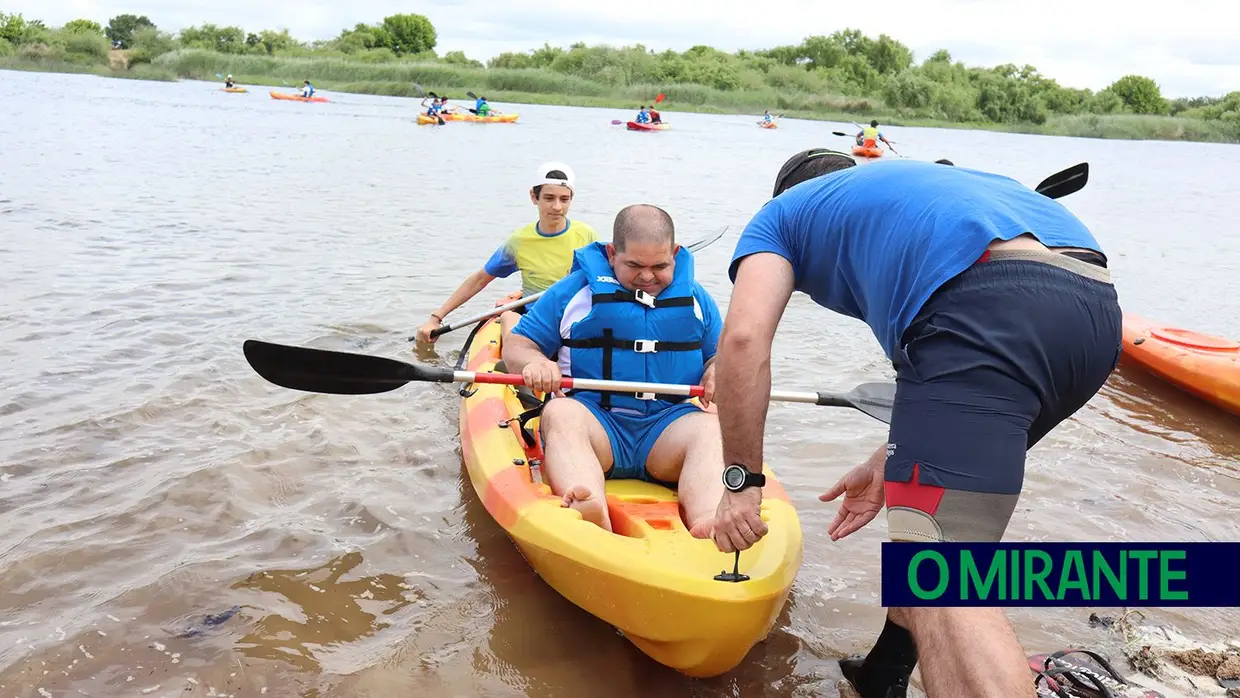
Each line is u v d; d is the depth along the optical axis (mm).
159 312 6043
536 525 3020
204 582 3105
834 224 2131
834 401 3312
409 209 11188
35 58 65688
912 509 1901
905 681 2602
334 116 30453
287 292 6832
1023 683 1701
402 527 3578
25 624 2834
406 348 5785
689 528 3119
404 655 2789
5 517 3438
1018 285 1843
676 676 2773
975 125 68125
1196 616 3152
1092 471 4395
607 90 64062
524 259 5645
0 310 5840
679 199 13531
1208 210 16266
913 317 1930
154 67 64688
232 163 14984
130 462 3932
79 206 9867
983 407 1837
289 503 3719
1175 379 5633
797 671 2820
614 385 3408
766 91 70375
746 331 2029
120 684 2596
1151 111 79062
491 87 63438
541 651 2855
